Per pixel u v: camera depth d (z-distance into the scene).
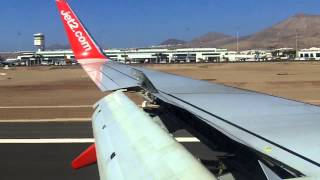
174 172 3.34
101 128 6.19
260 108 5.59
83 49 14.30
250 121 4.77
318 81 52.31
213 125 4.59
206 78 65.31
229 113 5.27
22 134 17.78
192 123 6.18
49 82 62.62
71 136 17.09
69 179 11.26
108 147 5.04
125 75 10.56
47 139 16.61
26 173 11.93
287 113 5.17
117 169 4.14
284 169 3.37
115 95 7.98
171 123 6.72
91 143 15.76
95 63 14.01
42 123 20.64
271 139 3.93
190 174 3.20
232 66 130.38
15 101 33.09
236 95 7.02
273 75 70.69
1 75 96.19
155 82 9.46
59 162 13.05
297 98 31.83
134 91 8.55
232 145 4.93
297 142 3.77
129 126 5.32
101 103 8.01
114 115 6.37
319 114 5.05
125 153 4.39
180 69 112.06
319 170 3.10
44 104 30.02
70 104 29.47
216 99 6.53
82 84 55.00
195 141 14.70
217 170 5.27
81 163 7.31
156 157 3.82
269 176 3.75
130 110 6.21
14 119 22.41
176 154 3.69
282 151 3.55
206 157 11.98
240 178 4.54
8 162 13.20
